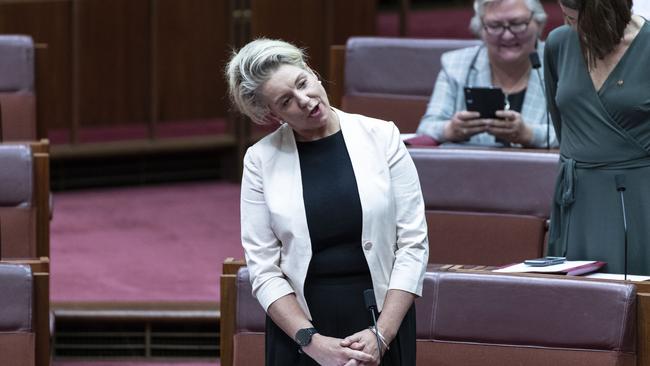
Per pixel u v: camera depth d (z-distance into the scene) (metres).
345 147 6.66
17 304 8.27
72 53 16.64
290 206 6.59
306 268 6.59
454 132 10.35
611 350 7.48
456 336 7.82
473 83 10.88
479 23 10.73
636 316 7.48
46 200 10.41
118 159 17.12
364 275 6.66
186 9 17.22
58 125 16.78
